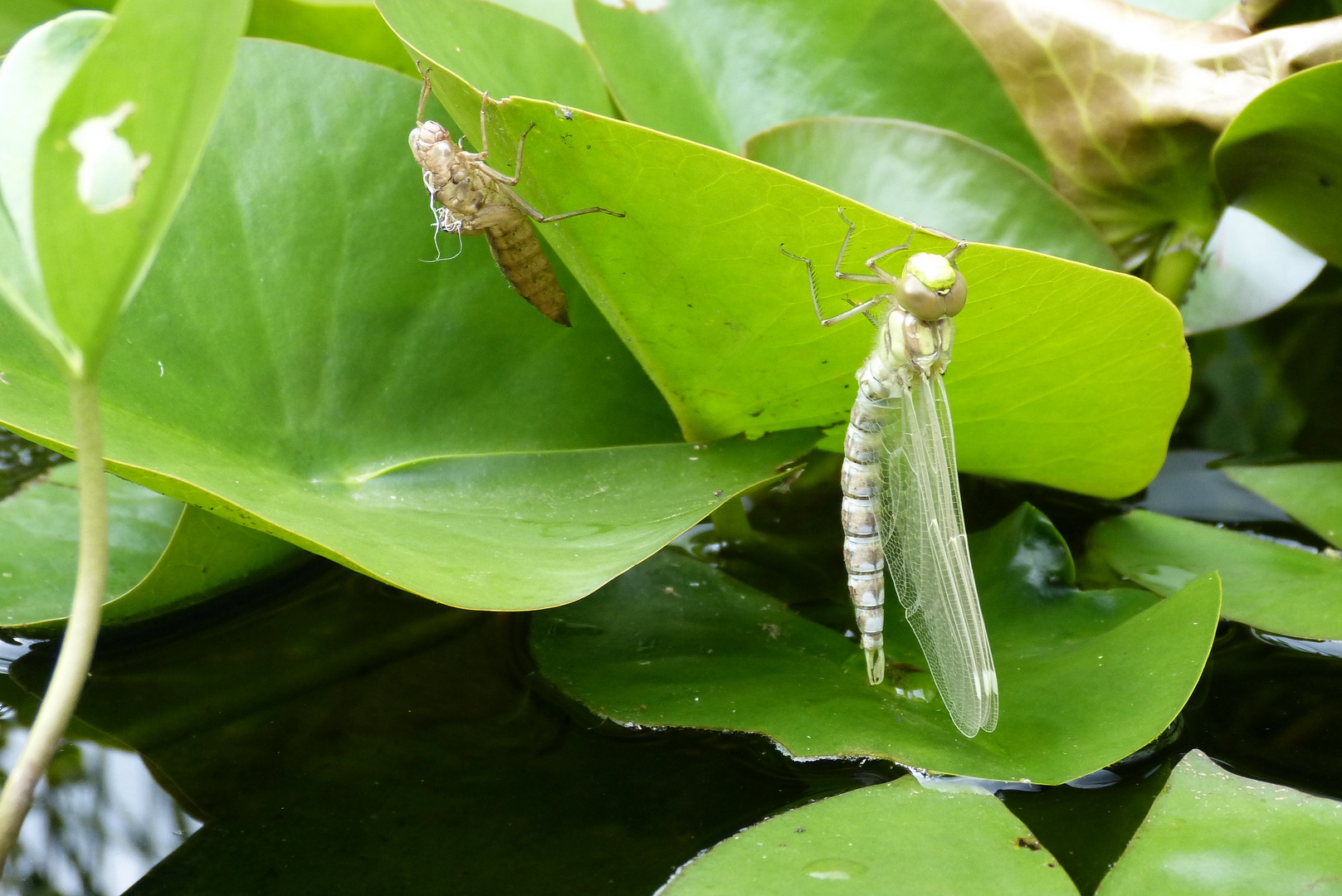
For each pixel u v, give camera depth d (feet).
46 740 1.63
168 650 1.83
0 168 1.62
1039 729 1.74
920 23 2.01
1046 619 1.83
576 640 1.82
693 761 1.76
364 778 1.75
